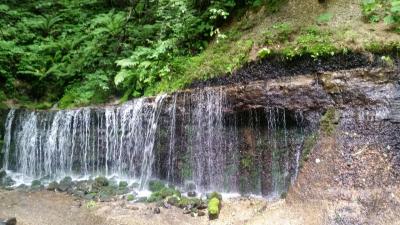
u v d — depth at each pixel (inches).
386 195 180.1
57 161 295.1
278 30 253.8
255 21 281.1
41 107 339.6
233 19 298.4
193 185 249.8
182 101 254.7
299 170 212.4
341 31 234.7
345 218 177.6
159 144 262.4
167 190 244.2
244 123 238.4
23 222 210.7
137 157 271.1
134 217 214.8
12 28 400.5
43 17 430.6
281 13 273.1
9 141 309.9
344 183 191.8
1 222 201.9
